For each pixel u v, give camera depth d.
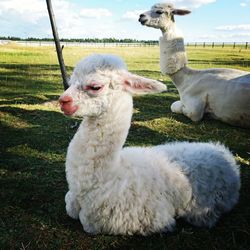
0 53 6.01
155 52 8.04
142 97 2.39
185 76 1.99
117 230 0.82
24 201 1.00
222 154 0.99
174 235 0.85
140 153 0.90
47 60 5.16
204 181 0.90
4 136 1.52
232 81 1.82
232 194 0.96
